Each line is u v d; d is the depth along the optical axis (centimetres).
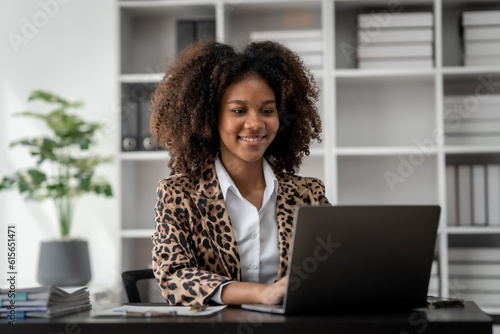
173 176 182
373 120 378
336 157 354
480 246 370
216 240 172
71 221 390
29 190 356
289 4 363
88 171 363
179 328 127
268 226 183
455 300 153
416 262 144
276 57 189
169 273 162
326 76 350
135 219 386
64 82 402
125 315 137
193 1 360
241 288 151
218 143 192
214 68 181
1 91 405
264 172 187
